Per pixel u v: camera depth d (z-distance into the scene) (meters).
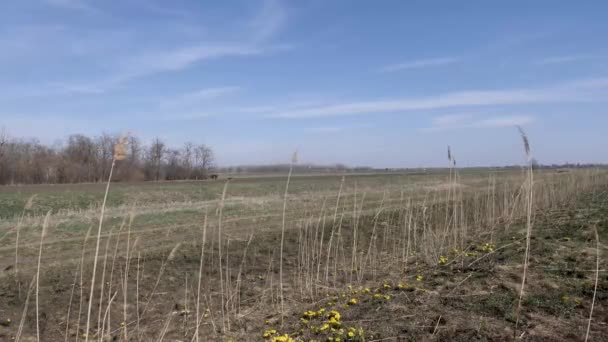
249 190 32.56
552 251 9.24
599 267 7.93
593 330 5.71
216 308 7.94
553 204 16.56
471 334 5.79
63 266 10.45
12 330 7.12
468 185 29.50
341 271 10.12
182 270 10.44
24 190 27.80
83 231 14.86
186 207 21.23
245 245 12.98
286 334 6.05
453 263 9.20
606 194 20.45
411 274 8.98
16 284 9.17
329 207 21.20
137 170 46.03
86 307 8.07
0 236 13.64
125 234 14.48
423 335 5.85
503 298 6.87
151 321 7.45
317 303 7.68
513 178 23.41
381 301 7.26
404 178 43.22
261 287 9.13
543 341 5.49
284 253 12.23
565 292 6.97
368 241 13.64
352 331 6.01
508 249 9.79
